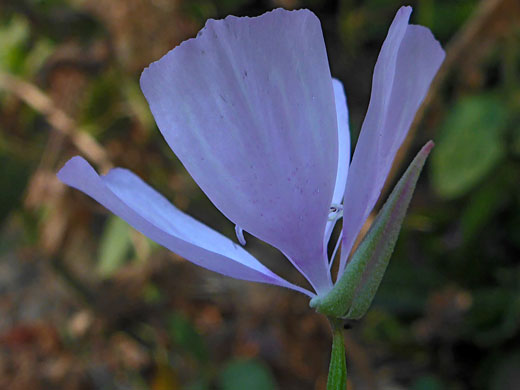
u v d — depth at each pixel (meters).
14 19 0.16
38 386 0.15
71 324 0.15
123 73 0.15
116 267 0.15
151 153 0.15
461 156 0.14
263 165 0.05
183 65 0.05
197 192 0.16
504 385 0.15
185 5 0.15
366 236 0.05
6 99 0.15
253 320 0.15
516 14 0.14
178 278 0.15
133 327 0.15
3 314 0.18
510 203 0.16
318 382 0.15
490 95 0.15
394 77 0.05
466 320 0.15
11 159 0.15
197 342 0.14
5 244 0.17
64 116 0.15
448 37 0.17
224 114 0.05
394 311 0.15
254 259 0.06
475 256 0.16
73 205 0.15
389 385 0.16
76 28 0.15
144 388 0.16
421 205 0.16
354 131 0.17
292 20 0.05
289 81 0.05
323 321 0.15
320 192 0.05
